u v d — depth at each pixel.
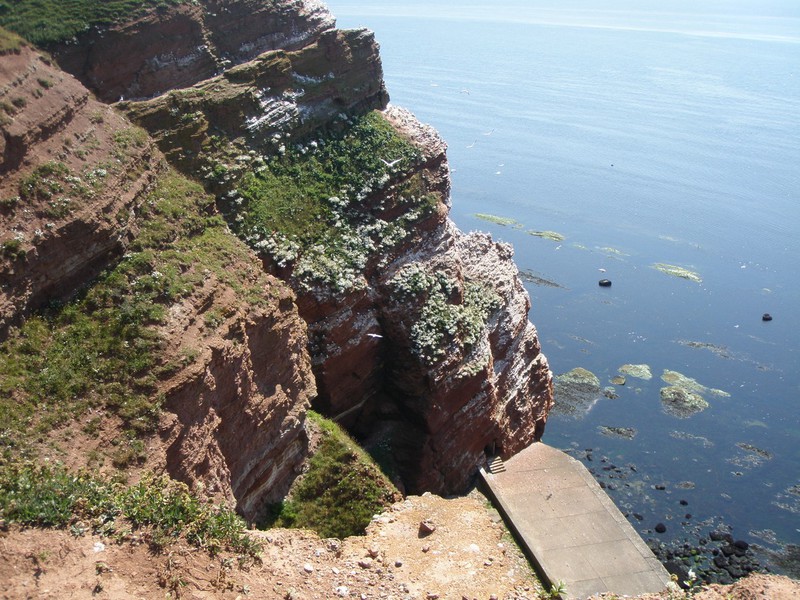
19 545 15.76
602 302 69.31
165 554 16.94
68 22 32.34
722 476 47.44
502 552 29.20
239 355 25.48
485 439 40.50
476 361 38.75
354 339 35.81
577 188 101.19
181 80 35.41
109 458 20.42
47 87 27.12
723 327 66.44
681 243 84.94
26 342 21.70
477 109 134.00
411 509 31.02
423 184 41.00
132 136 29.72
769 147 122.81
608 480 46.34
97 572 15.83
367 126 41.97
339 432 33.34
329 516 30.52
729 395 56.25
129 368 22.34
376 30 198.25
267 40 39.44
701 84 165.38
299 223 35.62
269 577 18.98
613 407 53.62
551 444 49.38
